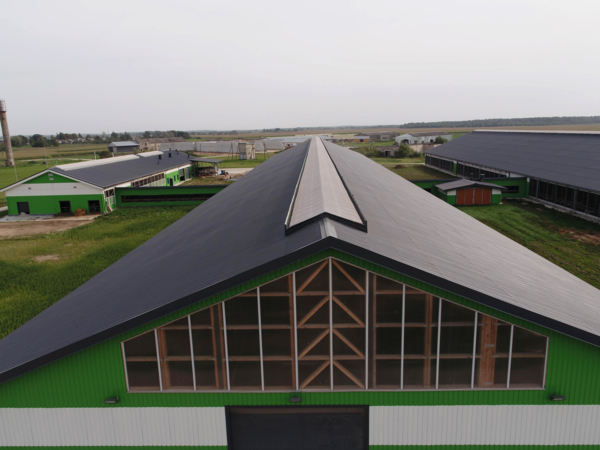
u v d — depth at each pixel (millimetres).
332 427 11508
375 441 11508
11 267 27547
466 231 20109
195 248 16281
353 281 10625
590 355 10828
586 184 36250
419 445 11500
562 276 17062
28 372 10867
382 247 11133
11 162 103250
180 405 11336
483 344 10945
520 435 11344
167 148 148125
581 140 48531
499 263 15297
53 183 44219
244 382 11258
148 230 36906
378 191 22766
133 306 11758
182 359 11141
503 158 55688
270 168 37281
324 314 10852
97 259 28797
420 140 151000
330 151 38875
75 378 11141
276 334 10969
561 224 34812
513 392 11086
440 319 10852
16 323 19484
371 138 187250
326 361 11125
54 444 11531
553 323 10500
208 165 89000
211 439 11531
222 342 11047
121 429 11477
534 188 45312
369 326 10898
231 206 23656
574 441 11312
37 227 39344
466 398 11172
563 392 11047
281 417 11492
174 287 11945
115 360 11086
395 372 11172
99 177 47531
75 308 14242
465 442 11461
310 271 10547
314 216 12008
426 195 30859
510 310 10531
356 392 11188
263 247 11914
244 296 10750
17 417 11312
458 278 11023
